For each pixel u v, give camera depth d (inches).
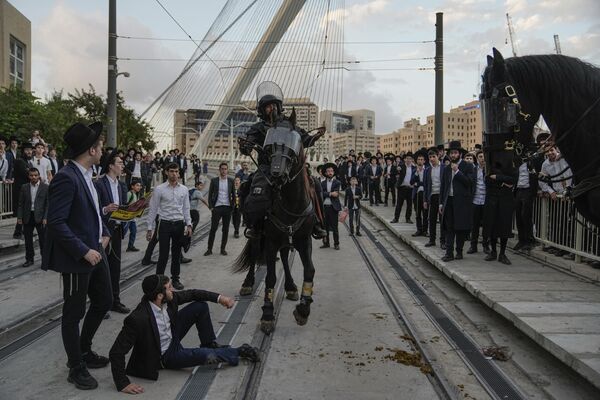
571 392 168.6
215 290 304.0
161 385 171.8
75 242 163.0
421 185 462.0
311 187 239.9
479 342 216.2
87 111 1123.9
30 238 355.6
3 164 482.9
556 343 176.4
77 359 170.1
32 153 467.2
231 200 421.1
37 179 354.3
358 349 207.3
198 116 1872.5
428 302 280.1
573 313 212.4
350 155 928.9
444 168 338.6
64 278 169.3
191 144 2058.3
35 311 253.1
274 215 221.5
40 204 349.1
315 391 169.2
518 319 207.0
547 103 168.4
